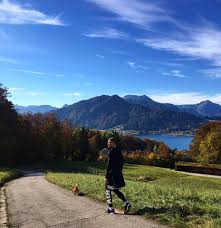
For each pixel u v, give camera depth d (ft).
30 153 283.38
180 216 33.99
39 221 37.32
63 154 333.83
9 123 248.32
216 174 231.91
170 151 380.78
